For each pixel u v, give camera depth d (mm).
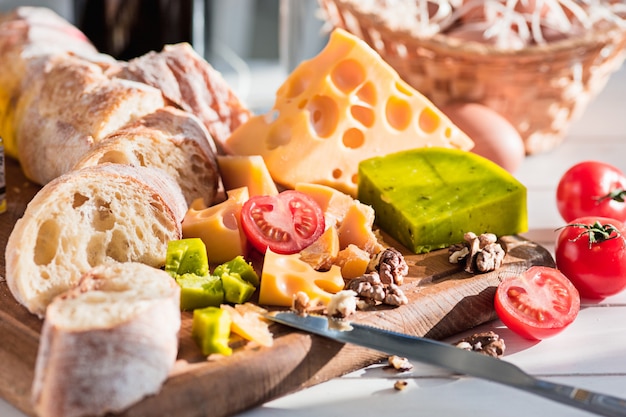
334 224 1480
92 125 1562
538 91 1982
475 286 1330
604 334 1304
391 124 1719
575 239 1406
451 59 1920
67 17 2939
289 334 1144
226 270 1303
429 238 1452
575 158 2164
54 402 961
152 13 2049
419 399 1112
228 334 1129
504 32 1983
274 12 3367
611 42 1973
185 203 1475
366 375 1173
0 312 1189
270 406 1099
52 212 1214
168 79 1692
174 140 1536
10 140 1848
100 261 1278
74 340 963
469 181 1540
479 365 1062
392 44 1983
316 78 1685
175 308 1076
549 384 1008
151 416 998
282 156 1659
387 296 1258
